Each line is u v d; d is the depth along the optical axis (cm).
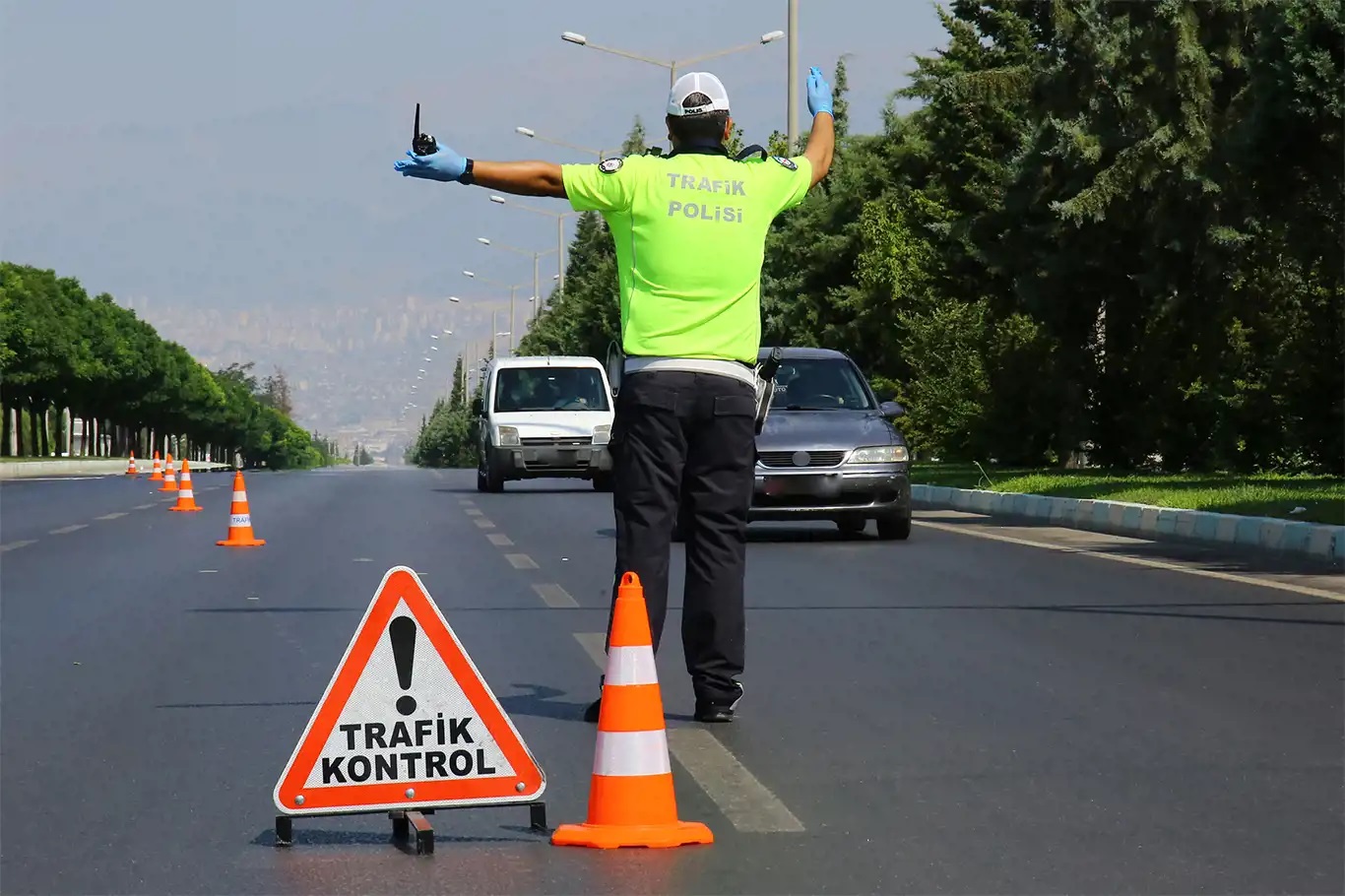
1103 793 1283
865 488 3472
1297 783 1309
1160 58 4678
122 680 1838
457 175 1427
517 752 1180
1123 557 3162
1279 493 3806
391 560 3247
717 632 1559
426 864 1105
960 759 1405
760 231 1505
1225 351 5031
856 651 2002
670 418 1491
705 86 1516
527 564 3152
